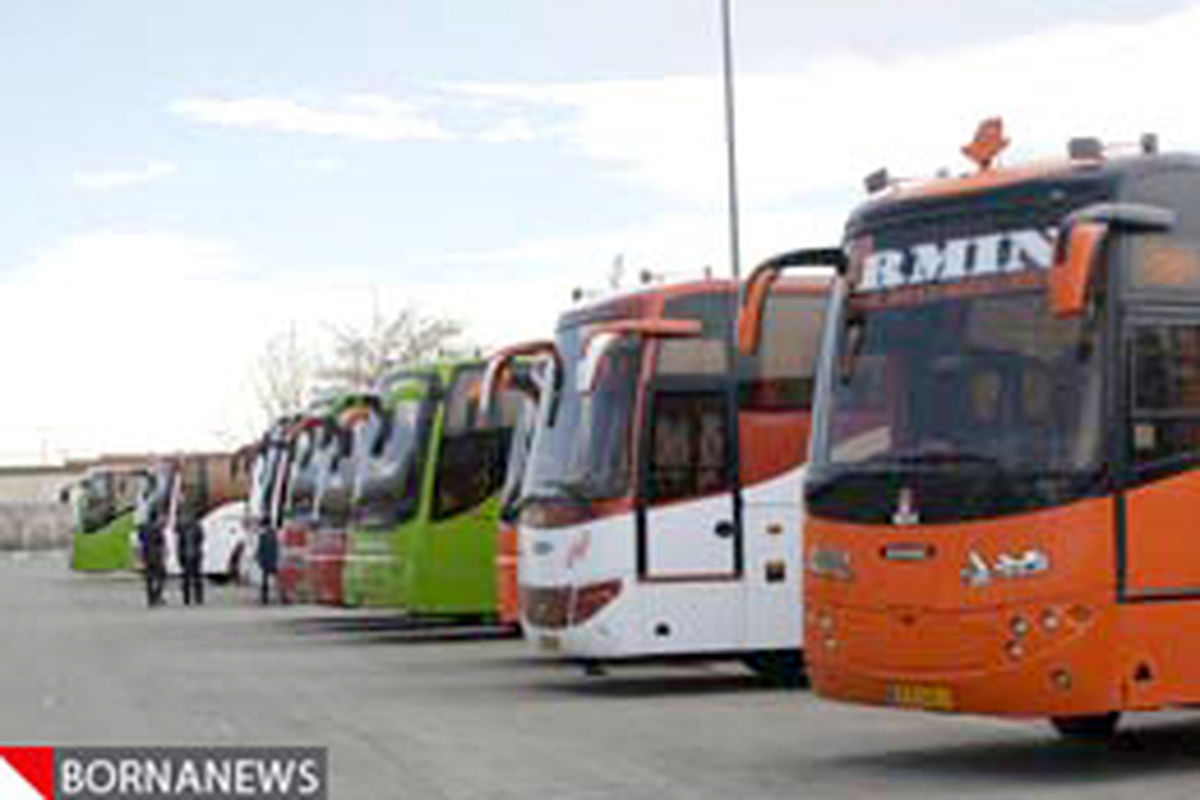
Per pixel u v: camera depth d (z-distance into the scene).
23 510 120.00
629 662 24.31
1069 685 13.20
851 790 13.64
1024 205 13.91
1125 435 13.44
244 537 50.34
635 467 20.70
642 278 21.62
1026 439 13.49
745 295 15.05
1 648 30.39
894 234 14.68
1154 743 16.22
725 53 37.06
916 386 14.19
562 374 22.08
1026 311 13.74
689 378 21.00
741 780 14.28
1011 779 14.01
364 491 30.75
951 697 13.60
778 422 21.23
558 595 21.17
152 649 29.88
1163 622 13.47
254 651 29.14
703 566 20.81
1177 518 13.59
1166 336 13.72
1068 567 13.23
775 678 22.14
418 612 29.28
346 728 18.27
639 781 14.30
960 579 13.58
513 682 23.17
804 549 14.89
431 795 13.84
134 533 62.31
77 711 20.23
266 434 46.84
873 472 14.24
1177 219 13.92
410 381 30.30
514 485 25.41
